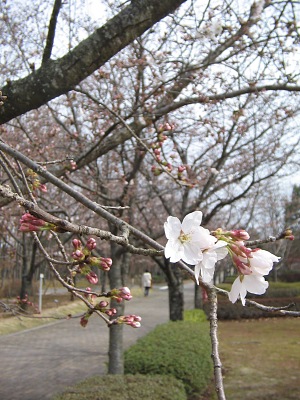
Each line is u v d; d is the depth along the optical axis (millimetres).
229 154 7605
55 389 6938
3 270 15664
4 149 2002
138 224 8945
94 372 8023
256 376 7559
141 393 4801
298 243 23609
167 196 10484
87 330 12828
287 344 10438
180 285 9570
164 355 6348
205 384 6328
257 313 16031
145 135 6105
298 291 19219
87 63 2455
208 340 7352
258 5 4355
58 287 22844
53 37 2541
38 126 7395
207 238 1312
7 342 10562
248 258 1354
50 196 7438
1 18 6738
